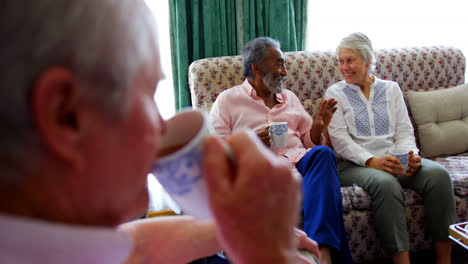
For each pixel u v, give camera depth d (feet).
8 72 0.72
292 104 7.86
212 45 9.48
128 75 0.83
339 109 7.99
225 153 1.00
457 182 6.92
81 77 0.76
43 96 0.73
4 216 0.74
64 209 0.85
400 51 9.23
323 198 5.58
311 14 10.53
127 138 0.87
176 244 1.80
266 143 6.47
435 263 6.82
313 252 2.42
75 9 0.75
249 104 7.44
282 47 9.82
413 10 11.08
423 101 8.77
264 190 0.93
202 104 8.06
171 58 9.50
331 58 8.80
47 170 0.80
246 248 0.97
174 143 1.49
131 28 0.85
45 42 0.73
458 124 8.68
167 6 9.43
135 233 1.73
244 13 9.53
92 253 0.85
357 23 10.87
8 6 0.72
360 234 6.53
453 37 11.40
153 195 7.71
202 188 1.22
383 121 7.89
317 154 6.05
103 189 0.88
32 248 0.76
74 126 0.80
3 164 0.76
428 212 6.64
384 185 6.29
